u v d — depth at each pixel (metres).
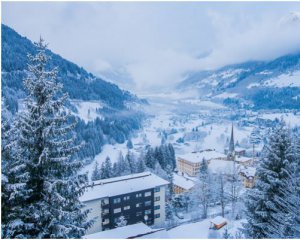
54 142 12.29
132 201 45.16
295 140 20.59
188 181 68.69
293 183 13.23
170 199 56.75
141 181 48.31
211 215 48.09
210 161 88.56
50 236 11.87
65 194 12.66
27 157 12.34
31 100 12.20
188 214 52.62
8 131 11.92
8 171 11.62
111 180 48.88
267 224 16.88
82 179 13.07
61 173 12.84
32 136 12.21
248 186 67.06
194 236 32.97
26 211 11.97
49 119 12.16
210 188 47.88
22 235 11.63
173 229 36.47
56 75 12.47
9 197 11.59
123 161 72.56
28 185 12.36
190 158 98.88
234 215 43.12
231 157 99.94
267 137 19.44
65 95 12.57
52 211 12.06
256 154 116.69
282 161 17.52
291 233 11.26
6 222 11.70
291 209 11.76
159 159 80.06
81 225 13.59
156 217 47.69
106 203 43.53
